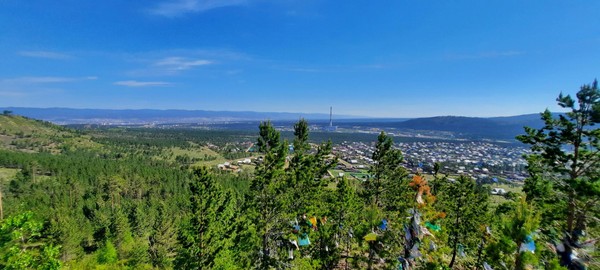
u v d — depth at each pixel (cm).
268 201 2473
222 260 2555
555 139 1945
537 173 2031
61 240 5147
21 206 1448
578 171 1852
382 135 3212
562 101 1866
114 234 5944
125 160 15150
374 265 3016
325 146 2895
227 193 2775
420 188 1773
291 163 2675
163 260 5116
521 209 1044
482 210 3281
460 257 3319
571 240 1018
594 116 1731
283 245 2506
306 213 2614
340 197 3025
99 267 4338
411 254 1541
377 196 3216
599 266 983
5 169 10875
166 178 10744
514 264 1030
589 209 1636
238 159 19162
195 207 2536
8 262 1234
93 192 9250
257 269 2439
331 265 3062
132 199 9475
